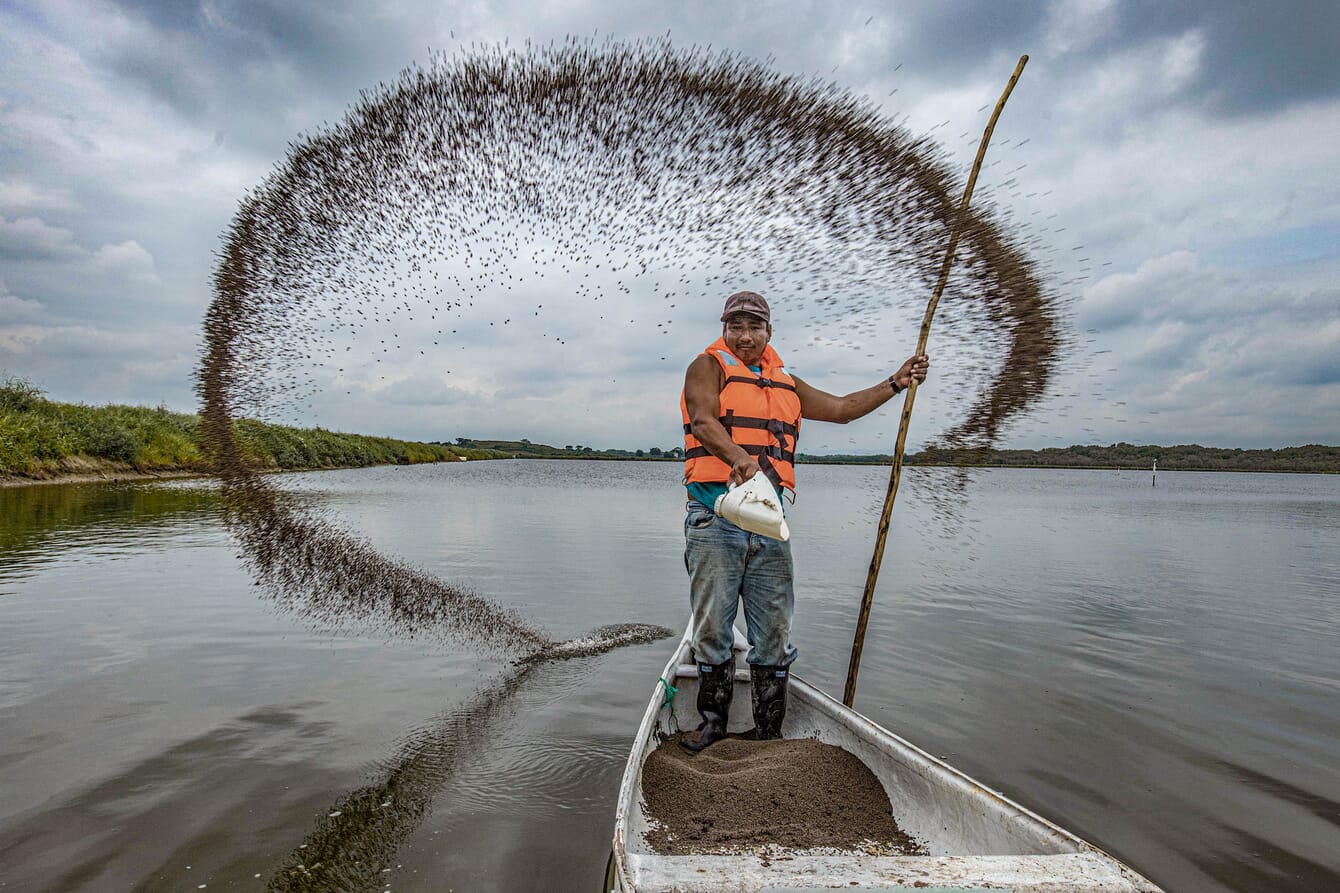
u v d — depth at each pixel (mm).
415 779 3285
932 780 2541
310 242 4484
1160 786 3352
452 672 4922
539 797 3129
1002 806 2232
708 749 3215
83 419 22266
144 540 10234
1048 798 3230
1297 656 5543
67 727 3814
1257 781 3414
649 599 7531
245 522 5215
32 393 21469
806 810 2607
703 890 1785
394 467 39062
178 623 5969
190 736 3723
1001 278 3514
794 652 3506
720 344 3344
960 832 2389
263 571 5434
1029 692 4676
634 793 2473
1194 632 6270
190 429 26047
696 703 3725
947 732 4004
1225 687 4797
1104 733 3996
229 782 3207
